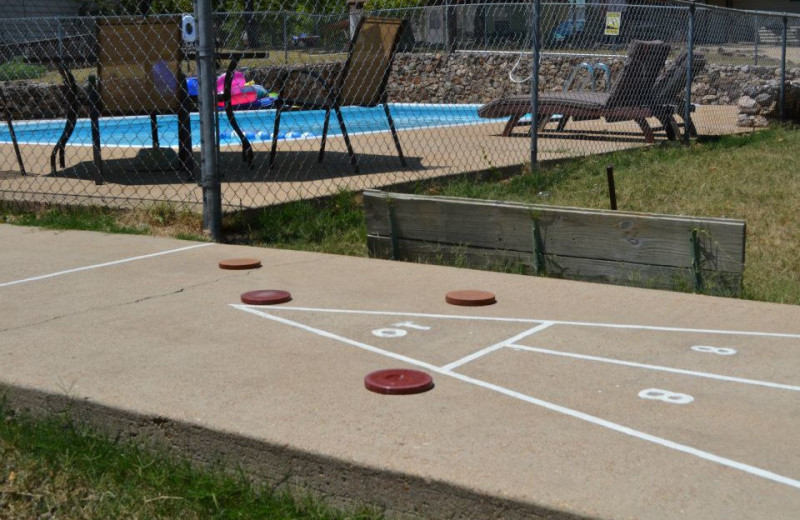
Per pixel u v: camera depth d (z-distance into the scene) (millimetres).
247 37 14297
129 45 6863
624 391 2959
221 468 2639
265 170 7797
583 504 2160
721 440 2557
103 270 4754
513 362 3262
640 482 2281
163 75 6852
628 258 4609
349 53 7598
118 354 3342
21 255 5129
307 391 2939
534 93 8055
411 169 7828
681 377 3105
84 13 20188
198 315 3895
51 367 3188
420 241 5285
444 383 3027
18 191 6566
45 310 3973
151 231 5820
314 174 7512
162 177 7414
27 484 2615
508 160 8555
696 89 17188
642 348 3445
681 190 7496
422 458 2412
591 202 6910
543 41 16844
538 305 4102
